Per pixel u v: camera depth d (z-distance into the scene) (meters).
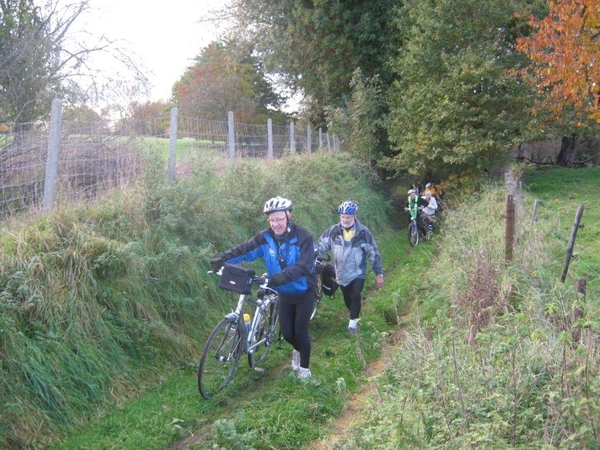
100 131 8.14
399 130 17.70
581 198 15.92
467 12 16.84
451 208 15.56
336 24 19.92
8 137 7.07
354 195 14.96
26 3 9.97
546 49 17.30
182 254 6.89
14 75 9.77
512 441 3.39
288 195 10.91
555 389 3.53
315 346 6.96
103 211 6.74
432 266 9.52
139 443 4.61
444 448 3.52
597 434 3.13
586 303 4.91
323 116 23.39
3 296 4.91
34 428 4.46
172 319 6.43
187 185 8.15
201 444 4.65
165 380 5.66
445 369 4.21
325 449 4.58
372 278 10.17
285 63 22.44
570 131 18.03
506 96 16.17
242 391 5.70
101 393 5.09
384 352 5.46
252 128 13.10
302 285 5.61
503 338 4.59
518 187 13.91
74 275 5.60
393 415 3.76
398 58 18.72
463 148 15.88
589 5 12.38
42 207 6.47
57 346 5.00
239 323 5.66
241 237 8.44
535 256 6.86
